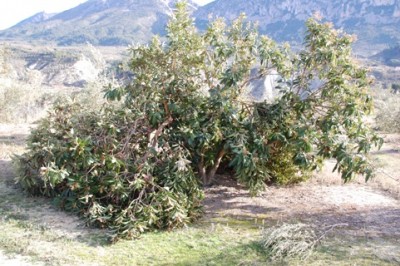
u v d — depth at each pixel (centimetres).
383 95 1909
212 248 471
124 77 655
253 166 580
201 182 648
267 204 628
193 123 600
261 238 491
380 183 746
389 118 1441
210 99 613
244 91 695
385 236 516
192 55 626
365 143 586
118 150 585
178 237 501
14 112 1412
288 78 645
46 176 496
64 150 546
